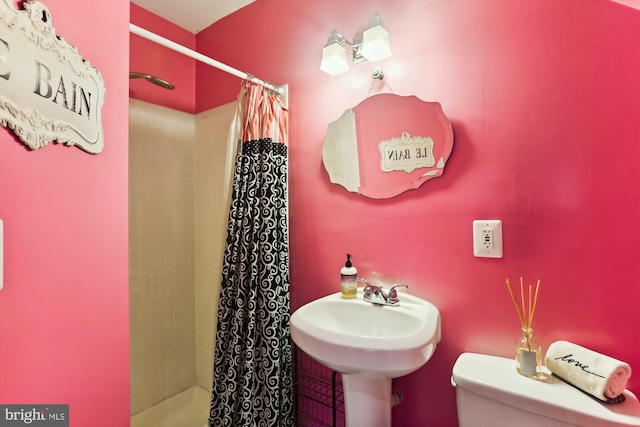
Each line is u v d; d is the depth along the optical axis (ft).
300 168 4.94
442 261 3.76
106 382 2.32
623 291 2.86
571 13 3.05
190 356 6.26
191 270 6.34
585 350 2.83
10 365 1.74
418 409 3.93
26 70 1.77
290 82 5.05
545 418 2.64
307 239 4.88
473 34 3.55
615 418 2.41
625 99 2.83
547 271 3.19
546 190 3.18
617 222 2.88
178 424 5.79
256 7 5.47
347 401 3.72
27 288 1.82
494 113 3.44
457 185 3.66
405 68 3.98
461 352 3.66
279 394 4.36
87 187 2.20
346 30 4.46
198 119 6.34
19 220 1.76
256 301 4.43
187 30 6.35
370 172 4.22
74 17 2.11
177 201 6.16
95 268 2.25
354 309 3.91
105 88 2.35
